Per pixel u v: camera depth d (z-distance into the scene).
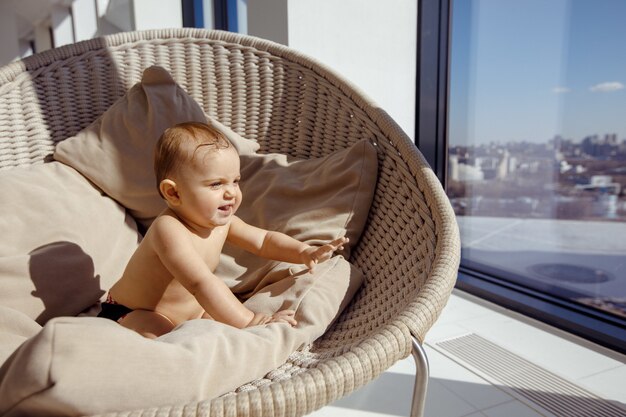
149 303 0.94
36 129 1.25
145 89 1.29
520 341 1.63
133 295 0.94
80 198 1.12
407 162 1.06
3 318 0.75
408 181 1.03
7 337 0.73
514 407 1.27
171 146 0.92
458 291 2.12
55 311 0.94
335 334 0.88
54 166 1.18
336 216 1.08
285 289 0.93
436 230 0.89
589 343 1.59
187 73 1.44
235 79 1.44
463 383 1.38
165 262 0.90
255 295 0.95
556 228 1.86
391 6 2.25
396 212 1.05
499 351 1.56
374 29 2.23
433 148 2.38
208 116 1.40
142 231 1.24
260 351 0.69
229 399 0.53
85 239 1.05
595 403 1.27
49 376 0.49
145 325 0.90
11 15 4.53
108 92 1.38
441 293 0.73
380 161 1.15
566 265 1.84
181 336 0.65
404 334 0.66
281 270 0.99
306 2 2.06
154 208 1.21
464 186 2.28
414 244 0.95
